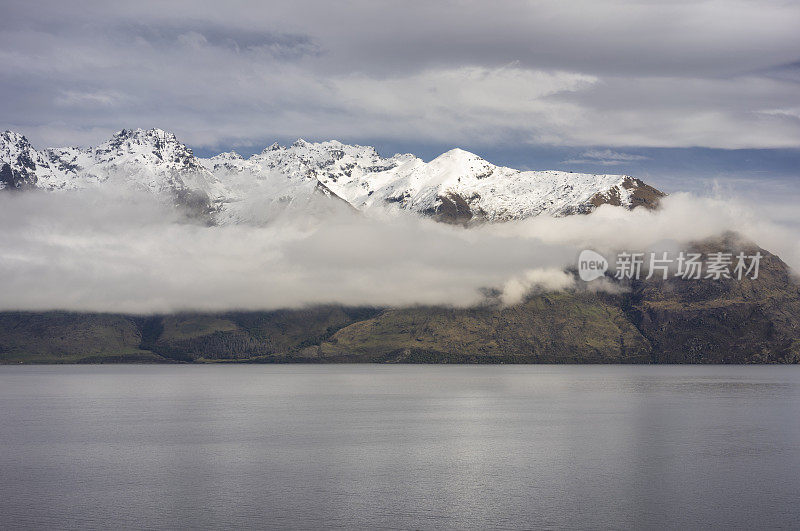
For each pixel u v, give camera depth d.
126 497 131.38
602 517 119.69
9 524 116.88
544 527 115.06
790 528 114.50
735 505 125.88
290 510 123.62
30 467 156.12
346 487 138.38
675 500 128.88
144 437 196.88
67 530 114.06
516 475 147.88
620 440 190.25
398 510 123.50
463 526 115.62
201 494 133.38
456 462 161.00
